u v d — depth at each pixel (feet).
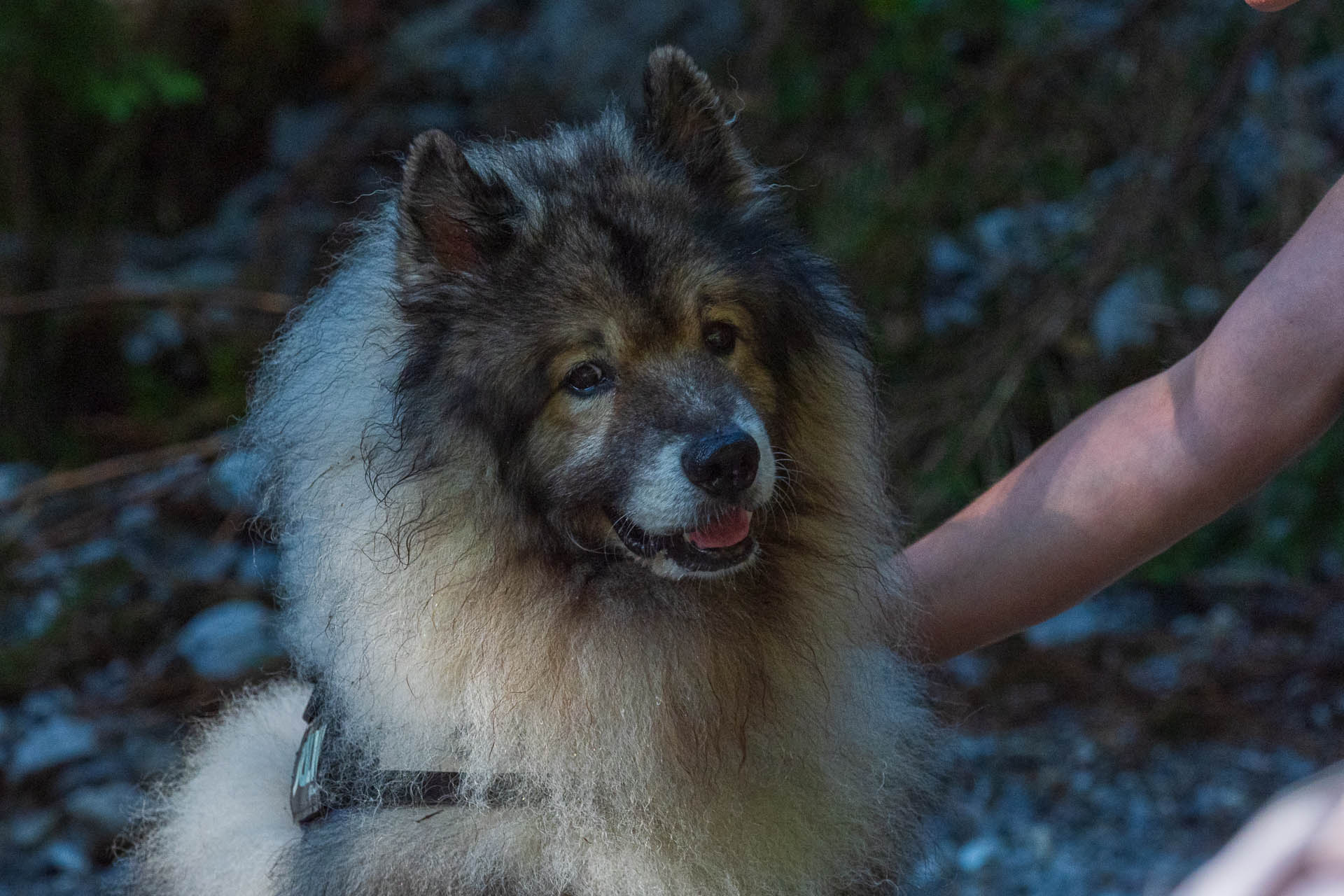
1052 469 11.00
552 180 10.76
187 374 29.27
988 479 22.77
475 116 32.58
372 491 10.01
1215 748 18.97
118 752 19.90
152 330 29.14
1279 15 23.21
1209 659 20.88
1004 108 25.95
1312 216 9.86
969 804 18.08
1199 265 23.56
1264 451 9.88
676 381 10.22
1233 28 24.58
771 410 10.83
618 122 11.39
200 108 33.09
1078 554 10.78
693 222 10.67
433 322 10.41
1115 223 23.30
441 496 10.22
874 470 11.53
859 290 23.73
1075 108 25.64
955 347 24.22
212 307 26.89
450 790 9.95
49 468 27.76
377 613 10.12
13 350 28.60
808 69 28.09
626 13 31.76
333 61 34.17
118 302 25.73
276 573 14.02
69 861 17.85
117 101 26.89
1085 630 22.22
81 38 26.18
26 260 29.25
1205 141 23.97
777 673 10.63
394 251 10.69
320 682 10.82
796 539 10.89
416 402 10.23
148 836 12.94
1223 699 19.93
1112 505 10.56
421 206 10.29
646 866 9.97
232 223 31.78
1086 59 25.71
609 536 10.49
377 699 10.10
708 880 10.16
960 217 26.04
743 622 10.52
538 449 10.39
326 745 10.44
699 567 10.16
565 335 10.28
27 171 30.37
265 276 29.48
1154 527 10.48
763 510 10.68
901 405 23.38
